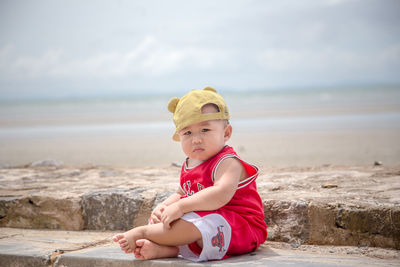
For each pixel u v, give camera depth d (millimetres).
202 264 2098
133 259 2250
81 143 11539
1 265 2500
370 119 15734
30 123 20500
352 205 2674
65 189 3654
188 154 2449
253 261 2170
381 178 3689
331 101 30938
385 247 2564
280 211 2842
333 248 2627
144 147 10070
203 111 2381
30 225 3371
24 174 4633
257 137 11469
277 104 29781
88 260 2318
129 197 3223
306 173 4129
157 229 2246
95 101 50062
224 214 2299
